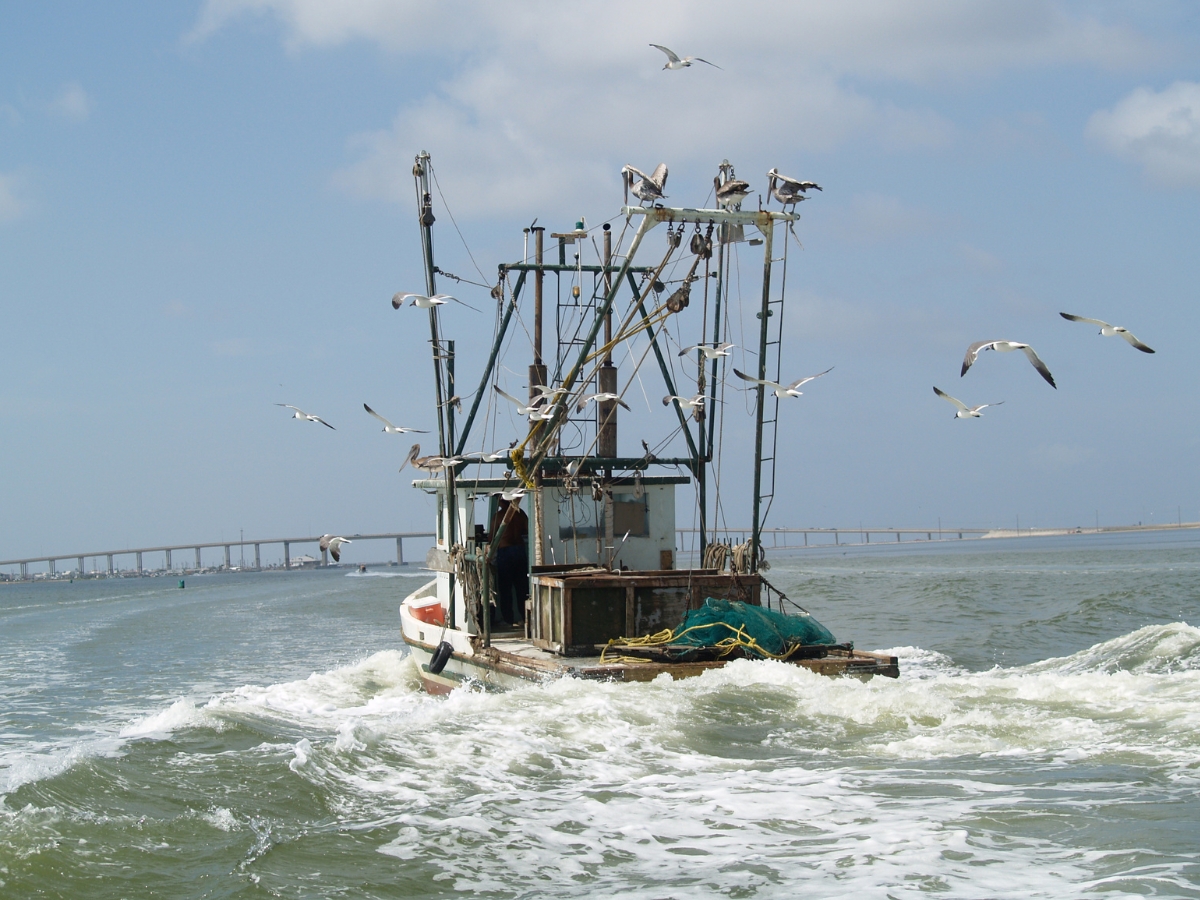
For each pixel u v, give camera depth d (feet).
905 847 25.32
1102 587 140.46
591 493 59.57
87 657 102.27
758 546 56.85
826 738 37.06
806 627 50.90
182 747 35.96
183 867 24.44
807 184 52.49
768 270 55.26
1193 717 37.40
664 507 60.90
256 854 25.20
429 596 79.15
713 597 52.60
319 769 32.07
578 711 39.58
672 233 53.72
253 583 385.09
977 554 512.22
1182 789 29.40
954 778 31.37
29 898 22.21
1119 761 32.71
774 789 30.66
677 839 26.45
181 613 178.50
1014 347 32.37
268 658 95.50
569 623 50.70
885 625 100.99
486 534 64.59
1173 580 155.22
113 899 22.44
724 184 54.85
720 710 40.47
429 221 57.93
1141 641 60.54
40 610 216.13
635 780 31.71
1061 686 43.83
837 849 25.41
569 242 63.41
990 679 46.29
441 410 59.00
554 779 31.78
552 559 58.75
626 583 51.24
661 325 57.36
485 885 23.61
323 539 47.01
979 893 22.34
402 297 50.88
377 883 23.67
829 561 473.26
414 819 27.99
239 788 30.09
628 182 52.85
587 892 23.11
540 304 64.34
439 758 33.76
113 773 31.04
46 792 28.73
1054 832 26.11
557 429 55.88
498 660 52.16
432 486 66.44
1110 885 22.39
